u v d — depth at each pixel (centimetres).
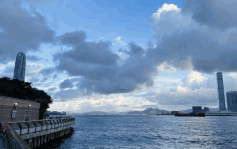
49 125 3650
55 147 4112
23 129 2662
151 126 12038
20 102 4384
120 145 4650
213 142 5231
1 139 2112
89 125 12656
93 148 4194
